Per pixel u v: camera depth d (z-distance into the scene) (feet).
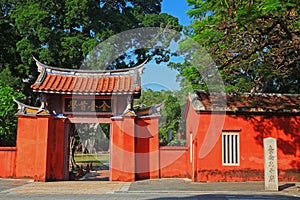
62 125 57.67
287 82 88.28
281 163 57.57
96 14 87.35
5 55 87.81
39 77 56.65
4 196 40.55
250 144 57.77
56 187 48.65
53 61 80.79
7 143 71.20
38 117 56.29
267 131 58.18
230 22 43.80
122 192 44.55
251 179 56.90
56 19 85.51
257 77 78.64
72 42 81.20
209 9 42.16
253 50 46.88
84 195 41.65
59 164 57.31
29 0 85.66
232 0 39.24
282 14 40.70
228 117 58.13
